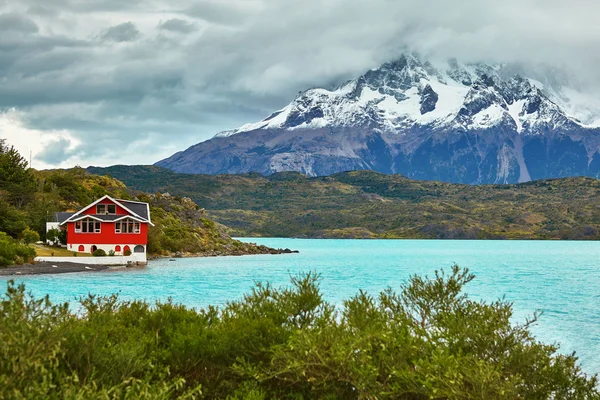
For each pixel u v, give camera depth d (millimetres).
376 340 20078
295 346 19688
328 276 100438
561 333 46438
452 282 23203
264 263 132000
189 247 155000
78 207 145875
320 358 18891
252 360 21969
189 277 89938
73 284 74375
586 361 36750
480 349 19828
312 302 24812
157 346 22516
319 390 20531
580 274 108125
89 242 111250
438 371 17797
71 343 17969
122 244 112625
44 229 118062
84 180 180375
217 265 119812
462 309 22469
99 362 18016
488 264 137875
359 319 22406
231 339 22281
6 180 135375
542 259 159875
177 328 23547
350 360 18859
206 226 181625
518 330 20688
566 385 19578
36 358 15148
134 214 114750
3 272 83625
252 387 20266
